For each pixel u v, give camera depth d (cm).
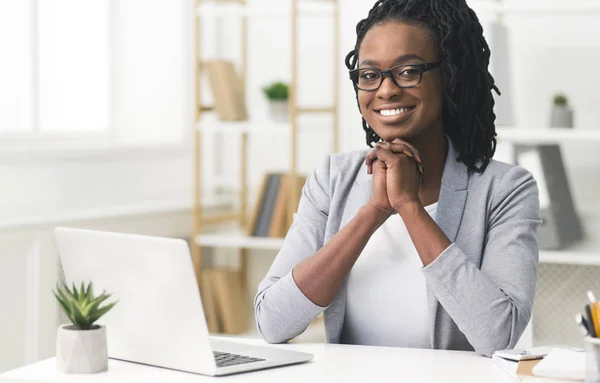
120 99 439
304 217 211
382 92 193
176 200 437
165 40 442
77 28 416
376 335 199
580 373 153
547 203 349
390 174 188
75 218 353
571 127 355
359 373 166
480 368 170
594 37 381
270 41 444
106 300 174
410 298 195
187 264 160
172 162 441
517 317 180
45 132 395
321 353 184
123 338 174
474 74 199
